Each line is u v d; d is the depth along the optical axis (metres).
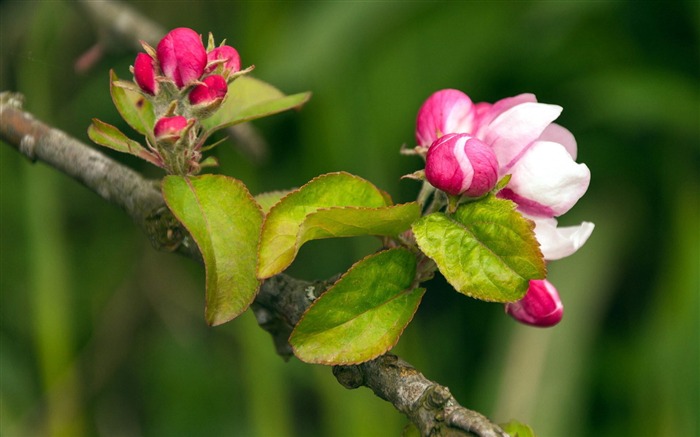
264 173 0.71
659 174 0.71
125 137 0.43
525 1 0.67
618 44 0.72
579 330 0.66
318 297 0.42
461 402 0.72
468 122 0.43
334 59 0.65
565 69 0.71
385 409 0.63
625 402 0.69
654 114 0.68
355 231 0.42
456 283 0.41
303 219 0.42
